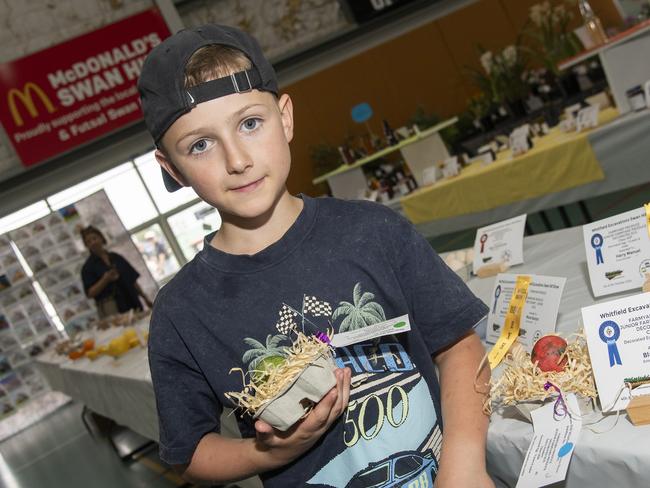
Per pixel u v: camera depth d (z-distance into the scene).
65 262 7.61
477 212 4.59
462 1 9.89
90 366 4.73
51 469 6.12
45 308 9.55
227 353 0.95
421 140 5.78
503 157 4.45
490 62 5.80
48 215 7.52
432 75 10.13
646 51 3.59
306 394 0.87
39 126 7.23
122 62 7.55
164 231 10.09
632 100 3.60
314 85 9.72
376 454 0.94
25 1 7.63
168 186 1.02
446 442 0.90
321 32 9.44
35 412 9.32
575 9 9.39
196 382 0.99
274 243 0.95
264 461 0.92
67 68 7.34
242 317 0.95
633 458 0.95
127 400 3.81
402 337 0.98
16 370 9.27
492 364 1.46
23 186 7.41
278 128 0.90
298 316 0.93
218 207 0.91
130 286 7.16
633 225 1.51
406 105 10.08
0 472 7.12
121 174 9.89
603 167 3.59
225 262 0.96
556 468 1.00
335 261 0.94
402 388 0.96
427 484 0.94
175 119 0.86
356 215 0.97
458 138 6.80
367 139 9.70
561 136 4.01
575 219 5.30
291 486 0.98
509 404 1.15
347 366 0.97
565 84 5.19
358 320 0.93
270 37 9.23
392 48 9.99
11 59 7.52
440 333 0.96
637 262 1.50
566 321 1.53
